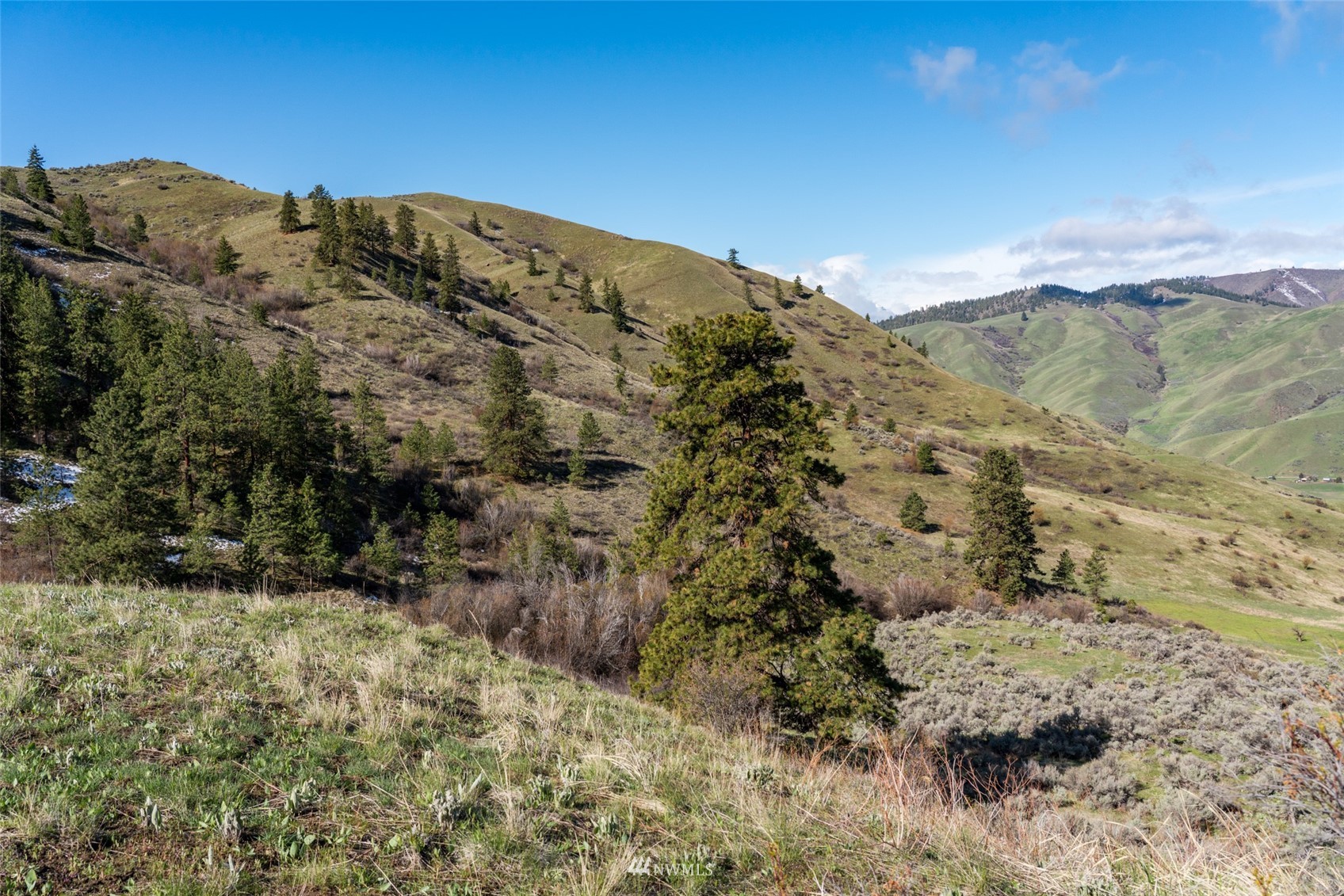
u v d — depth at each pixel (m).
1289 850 4.34
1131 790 12.25
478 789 4.89
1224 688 17.69
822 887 3.81
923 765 6.54
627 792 5.20
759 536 15.52
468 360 89.25
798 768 7.13
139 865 3.48
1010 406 162.75
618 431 77.00
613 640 29.59
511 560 39.41
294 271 109.94
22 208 88.00
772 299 199.88
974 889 3.91
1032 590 51.50
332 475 47.66
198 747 4.95
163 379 40.94
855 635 14.34
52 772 4.24
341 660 7.92
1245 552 85.06
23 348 41.81
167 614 8.91
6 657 6.19
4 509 32.41
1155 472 132.75
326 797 4.52
